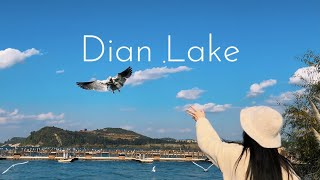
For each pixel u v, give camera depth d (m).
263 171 3.69
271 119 3.73
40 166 112.12
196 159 136.62
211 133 4.06
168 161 144.75
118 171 98.81
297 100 23.69
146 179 80.75
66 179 78.94
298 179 3.76
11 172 92.44
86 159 133.25
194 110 4.28
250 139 3.83
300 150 23.17
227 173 3.83
